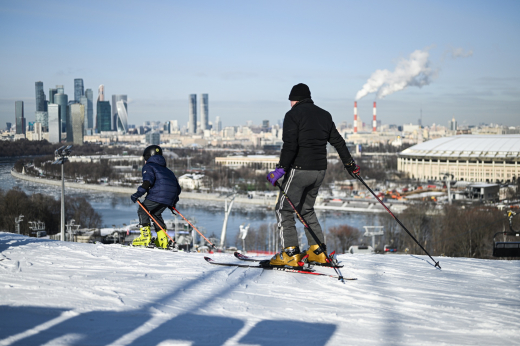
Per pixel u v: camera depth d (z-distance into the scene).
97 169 190.12
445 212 73.38
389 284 4.66
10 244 6.07
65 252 5.62
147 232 7.79
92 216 85.94
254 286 4.29
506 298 4.26
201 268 4.97
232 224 90.31
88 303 3.35
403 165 192.38
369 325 3.31
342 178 171.88
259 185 161.25
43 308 3.18
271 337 2.94
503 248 11.24
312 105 5.30
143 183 7.68
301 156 5.16
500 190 126.44
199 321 3.13
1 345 2.48
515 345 3.00
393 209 105.25
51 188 150.62
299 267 5.10
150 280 4.24
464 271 5.51
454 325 3.39
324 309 3.66
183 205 120.56
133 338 2.72
